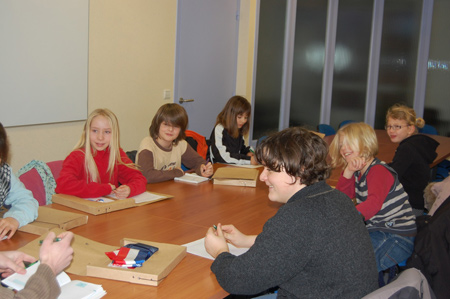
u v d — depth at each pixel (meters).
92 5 3.51
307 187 1.27
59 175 2.17
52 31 3.23
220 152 3.20
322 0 6.32
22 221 1.61
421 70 6.89
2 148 1.57
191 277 1.33
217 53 5.09
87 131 2.21
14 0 2.97
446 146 4.27
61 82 3.36
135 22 3.93
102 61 3.67
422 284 1.21
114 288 1.23
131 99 4.02
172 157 2.80
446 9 6.65
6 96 3.01
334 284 1.18
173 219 1.87
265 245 1.18
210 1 4.85
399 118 3.13
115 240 1.59
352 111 7.00
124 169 2.37
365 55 6.91
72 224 1.68
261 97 5.77
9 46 2.98
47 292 1.08
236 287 1.20
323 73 6.61
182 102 4.68
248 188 2.45
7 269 1.27
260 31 5.54
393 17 6.86
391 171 2.01
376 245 1.96
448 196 2.06
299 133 1.28
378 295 1.08
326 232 1.17
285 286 1.22
